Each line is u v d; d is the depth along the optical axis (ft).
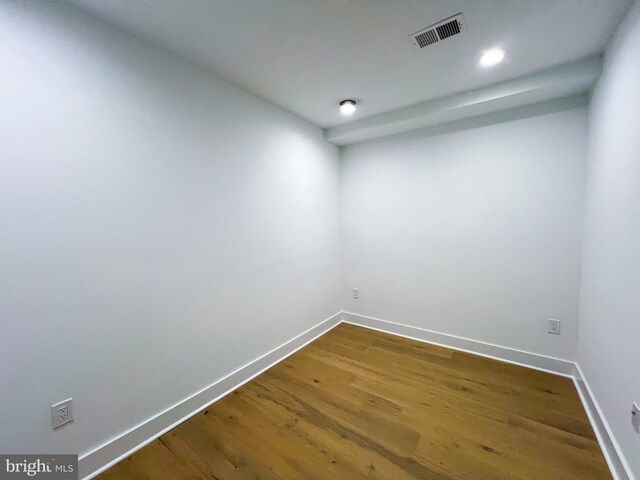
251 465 4.73
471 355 8.39
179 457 4.91
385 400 6.37
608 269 5.00
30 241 3.90
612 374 4.70
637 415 3.81
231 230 6.83
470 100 7.20
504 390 6.63
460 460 4.72
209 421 5.79
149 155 5.21
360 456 4.86
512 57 5.75
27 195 3.86
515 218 7.63
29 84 3.85
